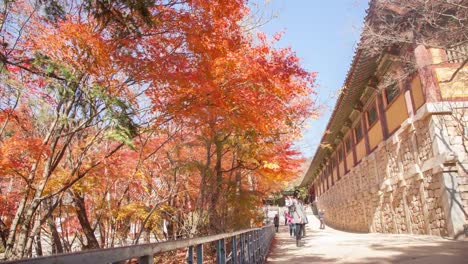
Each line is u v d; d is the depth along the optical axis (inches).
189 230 480.1
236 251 219.0
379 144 823.7
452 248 407.8
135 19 233.8
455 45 467.2
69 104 266.4
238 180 540.7
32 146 267.3
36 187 299.9
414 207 665.0
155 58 237.1
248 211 536.7
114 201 450.3
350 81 771.4
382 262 339.3
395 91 717.9
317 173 2137.1
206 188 469.4
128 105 241.6
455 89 563.8
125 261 72.1
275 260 423.8
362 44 528.1
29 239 294.0
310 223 1872.5
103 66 231.9
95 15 227.1
